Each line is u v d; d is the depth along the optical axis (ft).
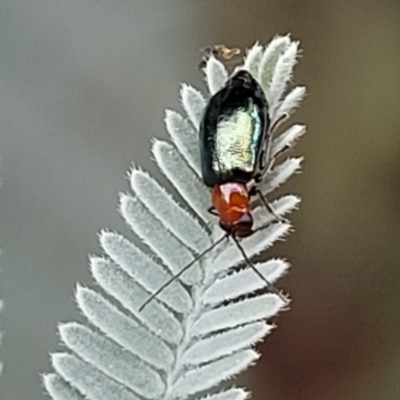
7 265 0.40
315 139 0.47
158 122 0.45
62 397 0.28
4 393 0.36
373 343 0.43
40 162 0.44
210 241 0.29
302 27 0.48
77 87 0.46
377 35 0.48
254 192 0.29
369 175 0.46
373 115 0.47
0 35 0.47
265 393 0.41
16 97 0.45
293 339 0.42
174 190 0.29
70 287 0.39
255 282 0.28
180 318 0.28
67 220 0.42
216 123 0.29
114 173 0.44
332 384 0.42
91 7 0.47
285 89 0.29
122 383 0.28
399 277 0.44
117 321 0.28
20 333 0.37
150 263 0.28
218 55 0.30
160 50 0.46
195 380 0.28
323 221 0.45
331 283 0.44
